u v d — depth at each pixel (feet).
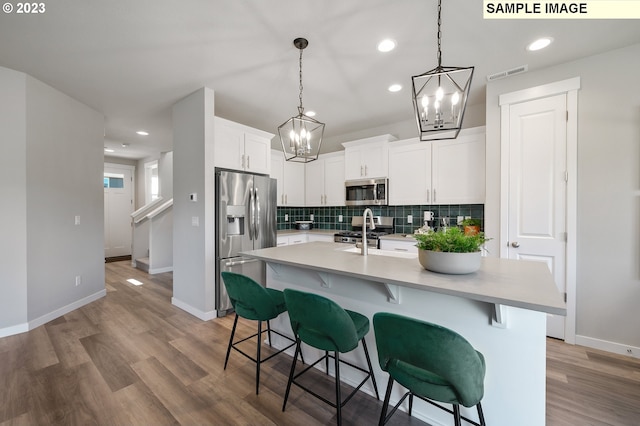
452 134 11.18
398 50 7.43
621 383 6.04
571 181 7.84
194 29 6.54
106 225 21.97
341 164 14.75
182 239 10.85
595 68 7.57
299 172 16.26
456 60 7.91
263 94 10.19
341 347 4.56
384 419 4.11
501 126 8.91
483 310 4.50
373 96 10.40
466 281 4.32
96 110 11.73
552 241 8.16
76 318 9.84
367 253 6.97
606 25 6.37
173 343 8.03
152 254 17.01
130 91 9.93
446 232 5.06
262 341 8.23
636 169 7.10
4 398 5.62
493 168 9.11
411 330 3.34
